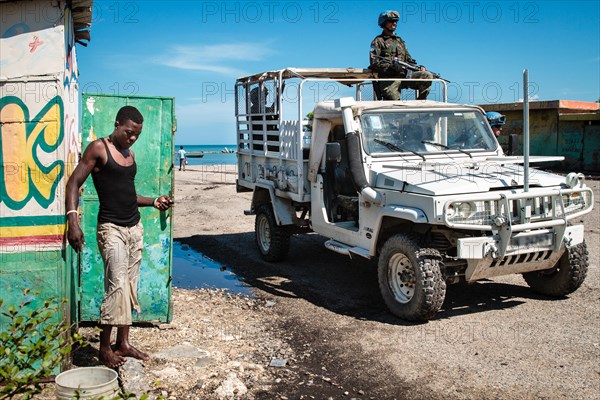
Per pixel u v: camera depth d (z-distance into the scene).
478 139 7.27
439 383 4.40
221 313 6.24
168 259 5.57
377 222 6.23
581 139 24.78
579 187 6.00
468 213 5.49
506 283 7.20
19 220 4.15
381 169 6.48
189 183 21.88
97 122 5.30
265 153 8.72
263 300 6.80
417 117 6.97
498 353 4.94
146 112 5.42
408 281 5.85
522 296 6.63
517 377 4.46
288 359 4.92
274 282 7.64
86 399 3.29
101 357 4.48
